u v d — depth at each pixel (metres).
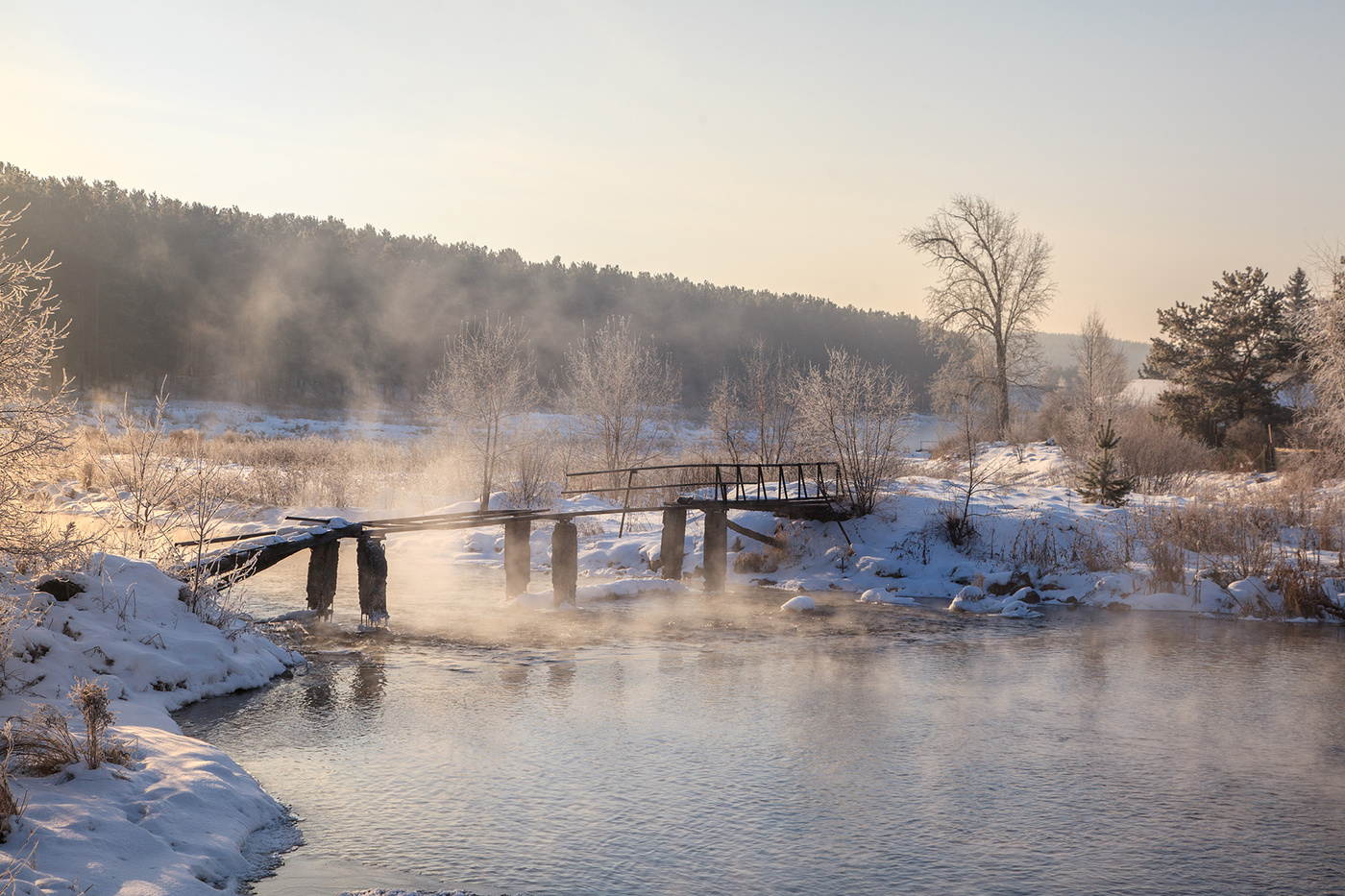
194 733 9.73
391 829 7.47
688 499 21.62
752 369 33.94
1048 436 51.94
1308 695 12.12
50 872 5.48
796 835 7.59
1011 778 9.00
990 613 18.34
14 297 8.78
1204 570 19.69
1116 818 8.05
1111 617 18.05
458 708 11.03
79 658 9.91
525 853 7.11
